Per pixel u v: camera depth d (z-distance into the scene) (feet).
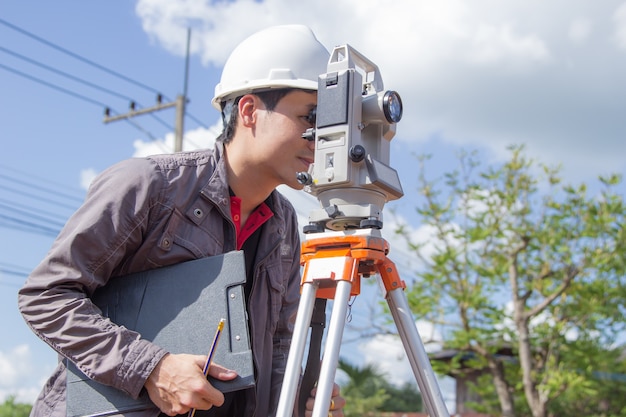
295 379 5.08
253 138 6.11
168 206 5.72
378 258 5.31
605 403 42.47
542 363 34.37
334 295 5.75
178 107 37.24
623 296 32.09
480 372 47.24
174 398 5.07
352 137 5.41
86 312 5.29
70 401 5.39
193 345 5.35
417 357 5.34
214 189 5.99
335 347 5.01
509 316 33.22
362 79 5.66
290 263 6.85
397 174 5.77
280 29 6.46
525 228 32.83
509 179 33.50
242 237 6.40
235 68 6.34
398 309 5.45
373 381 50.31
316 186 5.49
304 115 6.02
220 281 5.46
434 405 5.24
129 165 5.74
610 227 31.32
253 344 6.27
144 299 5.61
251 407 6.14
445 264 33.24
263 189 6.32
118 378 5.13
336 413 6.27
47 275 5.35
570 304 32.99
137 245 5.64
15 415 37.17
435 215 33.50
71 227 5.47
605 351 33.94
